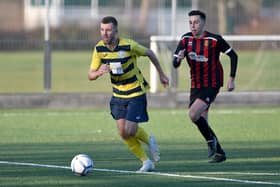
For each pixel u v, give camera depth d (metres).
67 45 56.78
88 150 31.14
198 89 27.53
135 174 24.89
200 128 27.42
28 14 101.19
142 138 25.56
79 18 96.62
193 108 27.30
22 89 58.75
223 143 33.50
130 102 25.00
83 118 43.22
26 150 31.14
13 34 98.31
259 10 85.56
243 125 40.09
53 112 46.44
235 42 52.47
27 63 83.56
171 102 49.03
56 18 97.12
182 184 23.02
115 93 25.31
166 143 33.50
